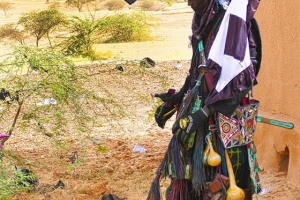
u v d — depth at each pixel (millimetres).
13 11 43875
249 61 4137
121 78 12711
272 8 6531
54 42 25531
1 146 5793
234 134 4191
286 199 5742
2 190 5191
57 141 7504
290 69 6258
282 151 6293
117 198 5816
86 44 21469
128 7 42094
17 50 6336
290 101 6301
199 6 4219
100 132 9117
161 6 39344
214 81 4117
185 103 4312
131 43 23250
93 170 6918
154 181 4387
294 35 6148
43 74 6379
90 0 39750
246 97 4254
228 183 4160
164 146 8320
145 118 10102
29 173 6180
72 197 6066
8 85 6449
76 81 6438
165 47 21453
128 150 8102
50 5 43469
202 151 4203
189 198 4332
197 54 4324
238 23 4109
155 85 12883
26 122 7766
